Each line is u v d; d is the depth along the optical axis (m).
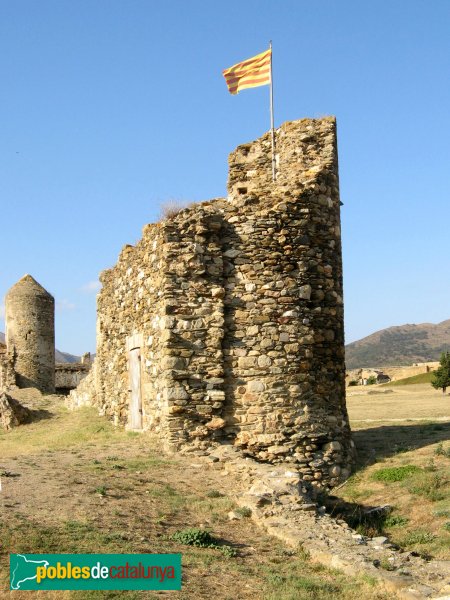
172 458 14.46
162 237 15.66
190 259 15.45
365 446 17.31
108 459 14.29
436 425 20.22
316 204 16.45
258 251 15.80
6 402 23.45
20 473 12.52
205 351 15.30
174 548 9.13
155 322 16.33
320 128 17.53
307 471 14.93
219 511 11.11
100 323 23.05
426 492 12.97
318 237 16.39
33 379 41.22
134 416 18.23
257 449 15.08
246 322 15.57
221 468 13.84
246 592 7.91
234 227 15.91
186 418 15.05
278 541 9.99
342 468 15.22
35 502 10.45
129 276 19.17
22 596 7.35
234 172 19.03
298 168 17.44
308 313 15.91
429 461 14.89
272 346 15.52
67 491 11.27
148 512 10.65
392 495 13.33
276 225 15.93
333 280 16.55
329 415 15.77
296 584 8.19
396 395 45.12
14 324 41.50
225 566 8.68
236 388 15.35
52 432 20.84
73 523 9.50
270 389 15.37
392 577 8.47
